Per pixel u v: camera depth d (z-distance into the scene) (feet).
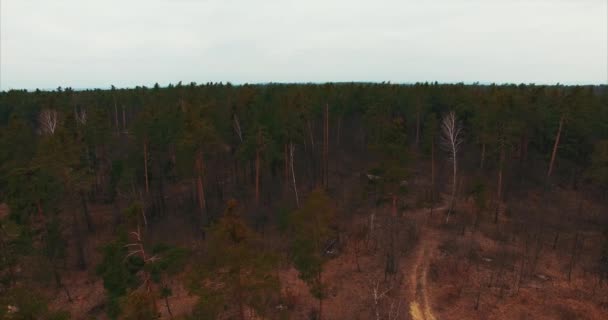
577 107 131.23
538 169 160.97
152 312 56.85
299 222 76.48
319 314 79.71
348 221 126.41
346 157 188.34
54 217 103.55
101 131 136.05
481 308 80.89
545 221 123.85
